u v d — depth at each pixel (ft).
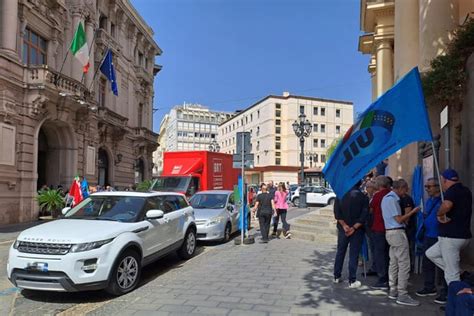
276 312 18.04
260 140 251.19
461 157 25.66
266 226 39.78
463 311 12.33
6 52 60.64
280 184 44.34
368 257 26.02
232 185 67.05
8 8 61.21
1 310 19.70
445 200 17.08
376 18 52.47
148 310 18.57
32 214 65.72
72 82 73.20
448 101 25.79
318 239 39.91
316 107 247.29
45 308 19.97
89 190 69.72
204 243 41.32
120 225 23.53
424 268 20.47
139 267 23.91
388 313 17.75
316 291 21.47
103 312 18.81
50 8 75.31
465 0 33.53
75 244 20.47
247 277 24.76
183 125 430.20
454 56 25.32
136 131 120.06
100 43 94.53
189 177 57.21
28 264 20.24
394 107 19.97
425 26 29.30
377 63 52.75
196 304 19.34
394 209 19.49
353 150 20.99
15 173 62.28
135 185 108.37
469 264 23.82
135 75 122.11
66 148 78.38
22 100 63.87
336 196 21.95
